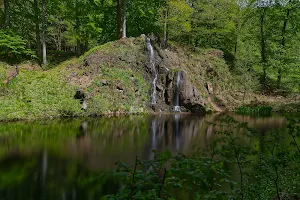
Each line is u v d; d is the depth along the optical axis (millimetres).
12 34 22391
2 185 6996
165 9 27234
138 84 21844
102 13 27016
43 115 16547
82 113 17938
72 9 24203
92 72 20531
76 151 10125
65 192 6621
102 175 2576
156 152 2883
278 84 28953
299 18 29234
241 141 10164
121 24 27219
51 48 39531
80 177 7570
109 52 22328
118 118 18203
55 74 19719
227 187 6348
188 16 28828
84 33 25500
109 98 19922
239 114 22031
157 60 24031
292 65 26750
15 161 8875
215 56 28750
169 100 22766
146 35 26312
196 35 31125
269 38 30531
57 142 11359
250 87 27703
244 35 32844
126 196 2432
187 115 20906
